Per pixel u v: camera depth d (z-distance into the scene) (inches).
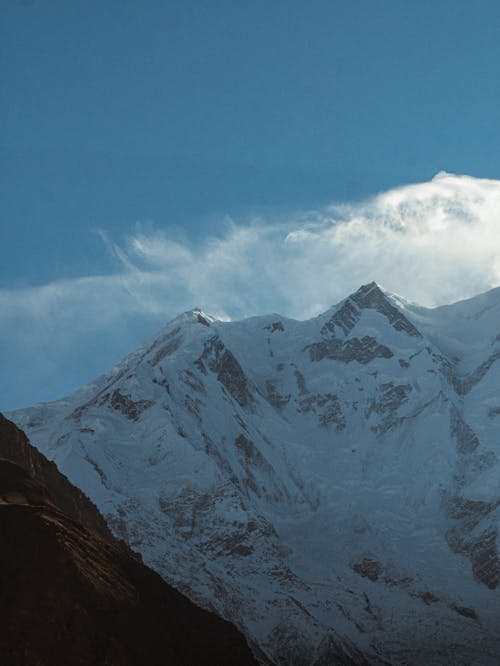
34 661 6264.8
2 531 6722.4
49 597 6535.4
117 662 6530.5
